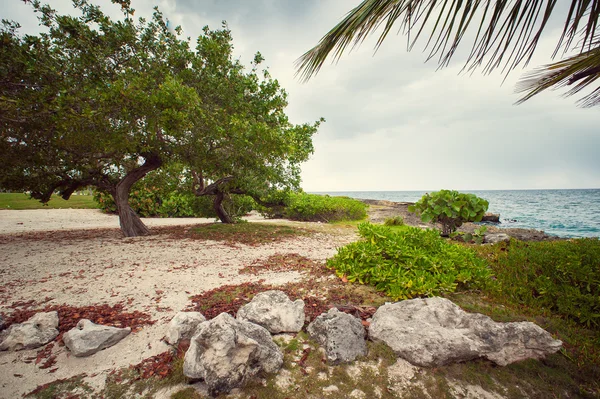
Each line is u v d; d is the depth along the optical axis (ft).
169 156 30.07
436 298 10.69
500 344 8.98
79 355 8.91
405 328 9.59
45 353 9.15
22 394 7.47
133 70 28.04
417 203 34.50
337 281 15.89
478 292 14.29
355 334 9.57
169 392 7.60
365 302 13.02
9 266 18.81
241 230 35.88
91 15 27.14
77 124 21.83
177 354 9.14
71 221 49.32
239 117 28.17
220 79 29.68
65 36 26.14
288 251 24.91
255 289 14.71
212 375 7.53
